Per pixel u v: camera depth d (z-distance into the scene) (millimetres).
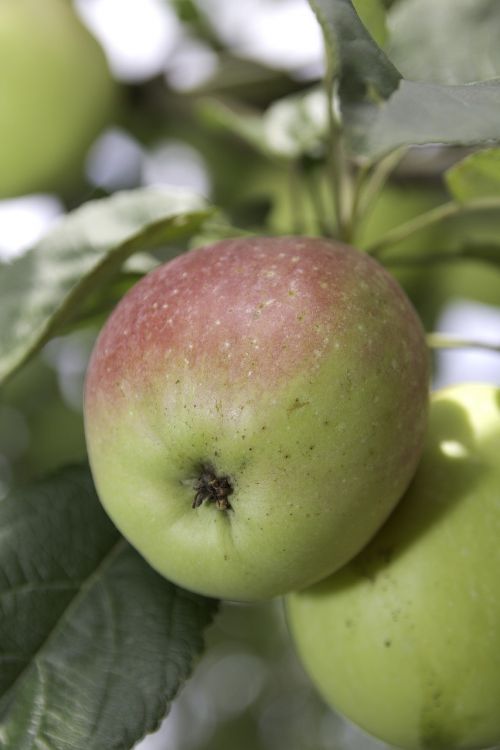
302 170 516
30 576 415
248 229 509
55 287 427
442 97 340
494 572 393
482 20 417
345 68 340
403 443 378
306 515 372
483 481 399
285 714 936
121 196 443
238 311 372
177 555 383
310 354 368
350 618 400
